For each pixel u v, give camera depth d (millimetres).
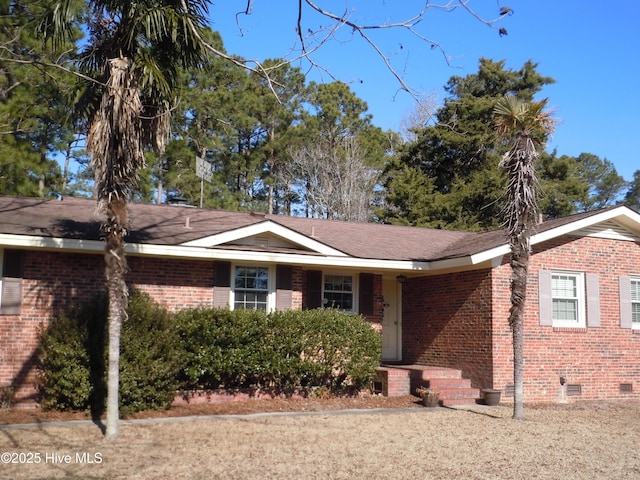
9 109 20953
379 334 15883
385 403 15086
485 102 29922
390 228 20922
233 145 36812
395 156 38219
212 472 8328
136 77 10297
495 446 10445
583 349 16891
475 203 33250
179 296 15164
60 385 12305
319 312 15195
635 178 65062
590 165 65938
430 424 12445
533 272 16516
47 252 14055
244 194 35531
